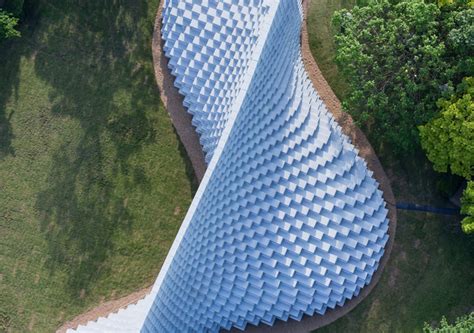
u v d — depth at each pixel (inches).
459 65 1784.0
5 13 2042.3
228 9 1953.7
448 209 2017.7
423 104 1827.0
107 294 2086.6
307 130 1923.0
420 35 1804.9
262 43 1752.0
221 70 1953.7
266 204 1916.8
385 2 1829.5
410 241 2021.4
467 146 1787.6
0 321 2101.4
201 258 1899.6
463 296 1994.3
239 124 1791.3
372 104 1833.2
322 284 1957.4
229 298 1971.0
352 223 1953.7
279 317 1994.3
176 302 1900.8
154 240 2089.1
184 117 2102.6
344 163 1958.7
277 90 1884.8
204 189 1763.0
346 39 1846.7
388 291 2015.3
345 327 2018.9
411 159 2032.5
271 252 1931.6
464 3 1791.3
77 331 1967.3
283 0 1807.3
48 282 2101.4
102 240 2100.1
